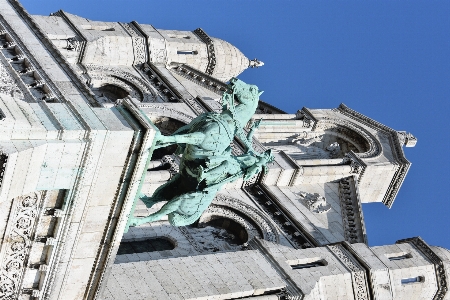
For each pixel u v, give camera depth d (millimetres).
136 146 21922
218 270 33562
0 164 19500
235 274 33812
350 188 46500
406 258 40469
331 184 47344
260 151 46094
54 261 22906
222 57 56656
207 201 23984
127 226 23516
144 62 52656
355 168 48031
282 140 52750
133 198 22906
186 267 33000
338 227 43812
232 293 32406
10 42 37094
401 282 39062
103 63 50781
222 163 23438
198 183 23328
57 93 33031
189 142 22500
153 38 53188
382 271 38156
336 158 52031
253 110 25188
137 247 37531
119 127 21578
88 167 21578
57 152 20797
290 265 36438
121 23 54125
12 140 20016
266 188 43688
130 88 50406
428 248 41219
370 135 52750
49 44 38344
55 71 36344
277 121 52031
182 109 47688
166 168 41500
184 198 23328
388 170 49688
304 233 40906
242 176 24656
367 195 50000
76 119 21406
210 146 22984
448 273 40500
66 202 21922
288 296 33969
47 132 20484
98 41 50156
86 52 49531
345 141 54469
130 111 22438
